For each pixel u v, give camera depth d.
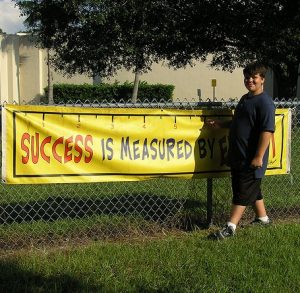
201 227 5.63
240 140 5.04
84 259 4.47
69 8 17.84
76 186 7.18
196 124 5.42
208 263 4.43
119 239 5.20
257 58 19.34
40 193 6.80
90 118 4.99
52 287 3.91
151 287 3.93
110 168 5.09
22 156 4.74
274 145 5.75
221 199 5.94
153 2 17.97
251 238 5.15
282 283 4.06
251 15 18.58
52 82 29.61
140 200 6.50
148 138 5.23
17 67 30.97
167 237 5.27
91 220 5.62
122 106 5.40
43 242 5.02
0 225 5.39
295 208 6.44
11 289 3.84
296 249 4.85
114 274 4.18
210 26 19.48
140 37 18.84
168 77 33.03
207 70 32.62
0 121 4.91
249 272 4.25
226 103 5.79
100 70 21.23
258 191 5.23
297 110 6.79
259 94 5.02
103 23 17.97
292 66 22.11
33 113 4.77
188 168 5.40
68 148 4.91
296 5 18.27
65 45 20.83
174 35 18.94
